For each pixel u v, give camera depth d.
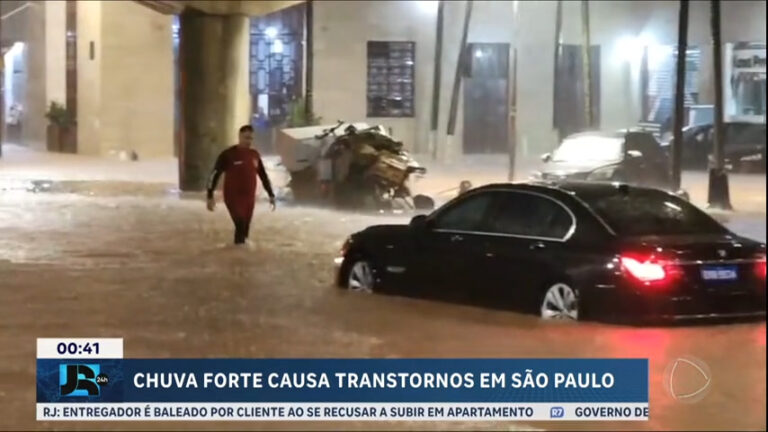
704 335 10.06
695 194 27.45
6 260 15.56
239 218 17.30
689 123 42.22
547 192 11.16
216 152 27.89
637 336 10.05
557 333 10.26
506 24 42.50
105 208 23.38
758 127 36.59
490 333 10.41
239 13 27.94
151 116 43.25
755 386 8.42
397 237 12.45
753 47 40.81
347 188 23.52
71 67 44.66
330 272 14.58
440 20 39.69
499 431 7.53
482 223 11.63
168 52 43.44
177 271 14.62
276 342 10.18
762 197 27.27
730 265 10.24
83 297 12.65
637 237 10.35
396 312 11.56
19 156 42.53
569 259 10.54
